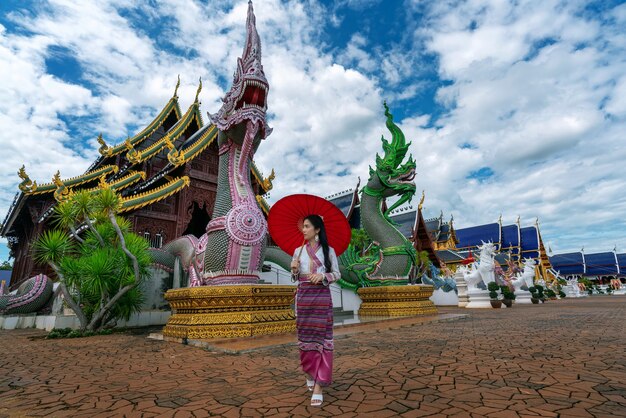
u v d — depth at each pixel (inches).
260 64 349.4
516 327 331.6
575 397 120.2
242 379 155.9
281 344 240.4
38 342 310.0
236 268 318.3
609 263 2824.8
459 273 821.2
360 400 122.3
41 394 140.7
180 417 110.3
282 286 313.4
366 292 518.9
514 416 104.0
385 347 232.5
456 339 261.9
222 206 343.9
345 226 153.0
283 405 119.0
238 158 353.7
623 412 105.7
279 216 153.6
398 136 573.3
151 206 668.7
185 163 729.6
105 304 372.5
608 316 447.5
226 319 280.5
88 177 755.4
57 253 371.9
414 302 494.9
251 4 371.9
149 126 946.7
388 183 561.6
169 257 549.6
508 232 2209.6
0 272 1638.8
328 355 123.6
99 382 158.2
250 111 335.3
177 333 287.3
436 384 140.0
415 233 1342.3
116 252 385.7
